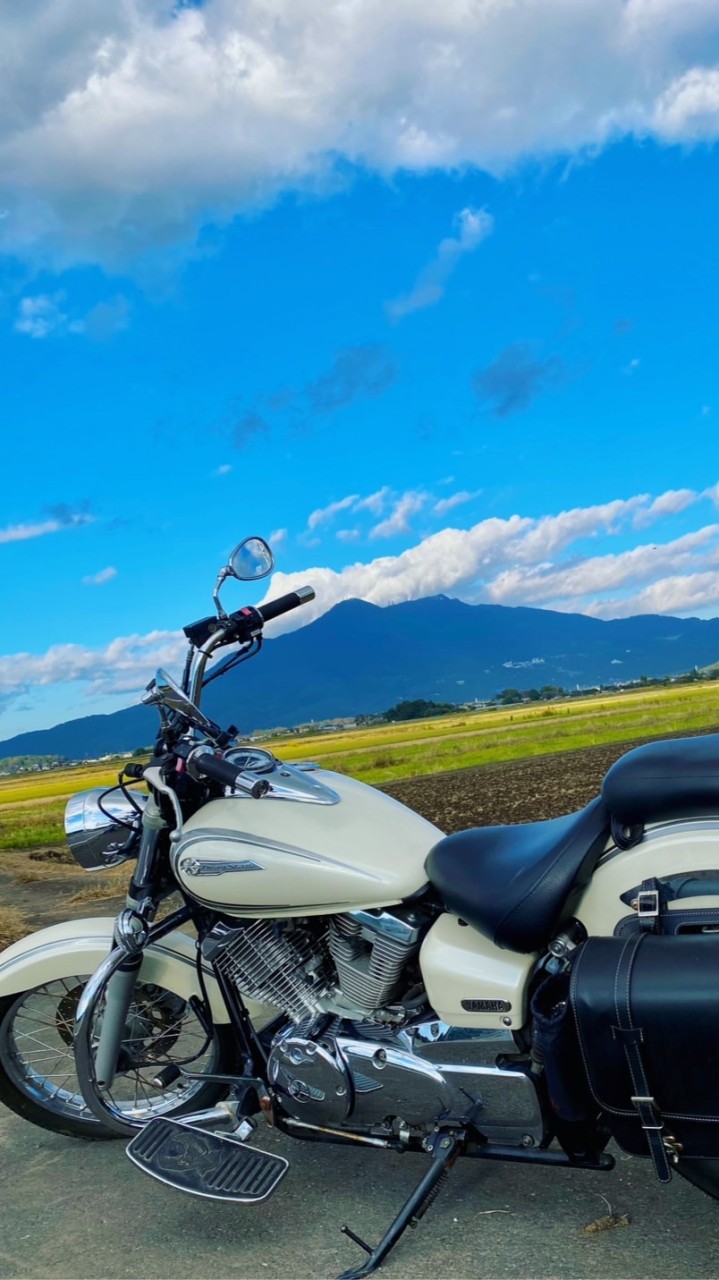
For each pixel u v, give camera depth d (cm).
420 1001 203
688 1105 164
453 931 200
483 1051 191
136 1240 200
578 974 173
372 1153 228
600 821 188
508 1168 216
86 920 248
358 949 208
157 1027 242
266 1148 234
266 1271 185
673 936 176
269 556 224
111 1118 235
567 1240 187
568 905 188
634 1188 204
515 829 207
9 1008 242
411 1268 182
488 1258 183
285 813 211
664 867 184
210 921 221
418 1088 194
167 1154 205
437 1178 188
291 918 213
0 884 719
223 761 199
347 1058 200
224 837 210
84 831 231
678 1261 178
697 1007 162
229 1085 239
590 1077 170
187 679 221
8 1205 217
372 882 199
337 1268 184
